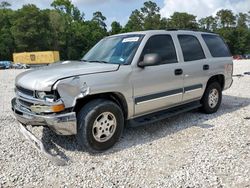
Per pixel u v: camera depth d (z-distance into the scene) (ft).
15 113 14.67
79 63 15.98
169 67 17.08
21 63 164.35
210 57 20.83
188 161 13.12
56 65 15.88
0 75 71.41
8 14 254.27
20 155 13.98
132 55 15.57
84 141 13.60
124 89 14.69
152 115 16.92
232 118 20.03
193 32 20.24
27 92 13.79
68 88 12.84
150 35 16.67
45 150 13.30
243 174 11.75
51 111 12.76
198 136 16.43
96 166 12.85
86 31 273.95
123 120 15.03
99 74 13.85
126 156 13.87
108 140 14.42
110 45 17.60
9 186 11.21
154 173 12.10
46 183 11.44
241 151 14.03
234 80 42.78
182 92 18.19
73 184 11.35
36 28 233.55
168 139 16.07
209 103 21.06
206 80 20.24
